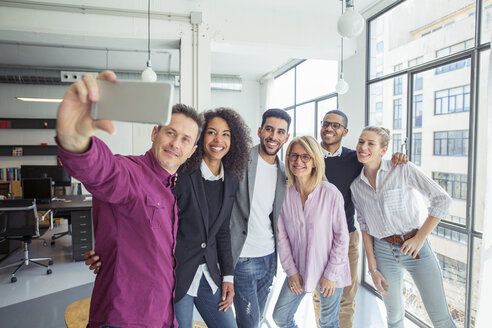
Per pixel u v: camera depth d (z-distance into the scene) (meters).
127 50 5.56
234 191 1.56
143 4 3.44
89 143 0.63
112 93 0.49
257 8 3.73
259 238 1.71
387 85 3.42
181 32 3.54
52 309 3.06
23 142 7.00
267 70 7.23
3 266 4.11
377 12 3.51
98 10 3.31
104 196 0.75
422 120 2.96
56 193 6.07
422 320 2.94
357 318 2.91
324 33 3.89
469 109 2.45
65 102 0.54
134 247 0.83
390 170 1.91
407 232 1.91
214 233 1.46
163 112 0.48
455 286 2.63
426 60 2.90
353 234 2.26
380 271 2.04
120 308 0.81
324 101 5.25
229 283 1.52
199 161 1.41
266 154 1.75
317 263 1.70
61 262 4.38
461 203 2.56
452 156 2.63
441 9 2.72
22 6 3.15
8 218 3.89
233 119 1.51
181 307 1.38
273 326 2.61
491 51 1.79
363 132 1.91
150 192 0.85
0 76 6.11
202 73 3.59
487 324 1.81
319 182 1.67
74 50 5.57
